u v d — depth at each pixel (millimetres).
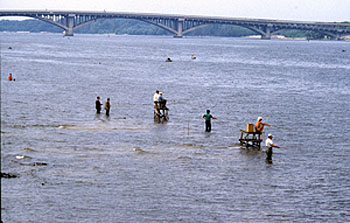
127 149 42031
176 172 36031
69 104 65062
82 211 28453
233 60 180375
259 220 28203
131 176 34656
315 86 99688
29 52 187750
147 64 146000
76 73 109938
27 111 58156
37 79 94312
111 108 63438
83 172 35094
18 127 48938
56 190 31391
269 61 181250
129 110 62375
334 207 30453
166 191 32031
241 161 39594
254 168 37719
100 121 54031
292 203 30828
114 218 27719
